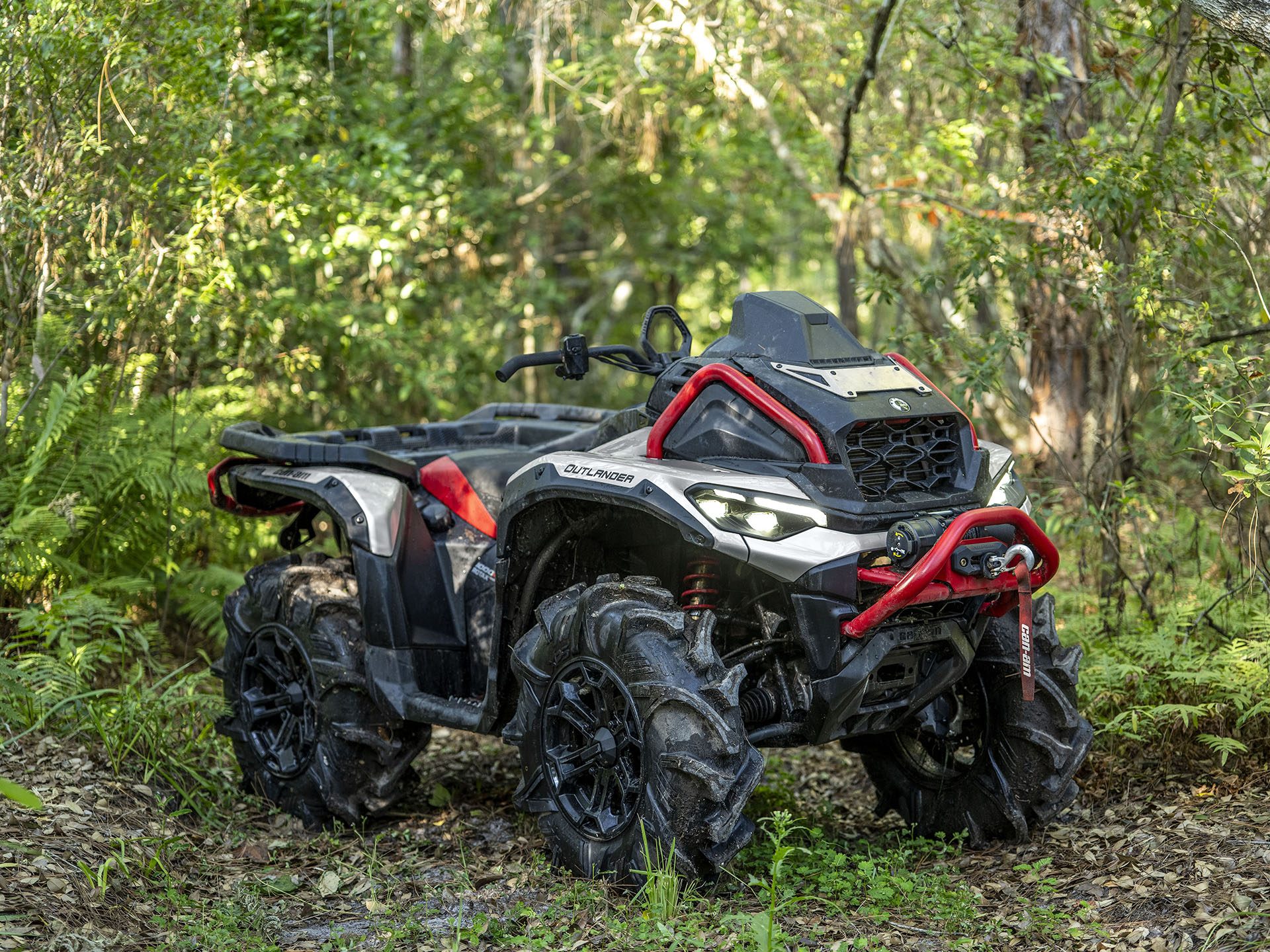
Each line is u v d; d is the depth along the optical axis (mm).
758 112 10391
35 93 5680
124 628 5840
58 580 5633
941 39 6594
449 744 5574
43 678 4586
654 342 15430
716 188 13820
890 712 3598
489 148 11602
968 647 3584
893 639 3344
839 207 9875
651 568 4027
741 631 3740
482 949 3162
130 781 4277
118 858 3508
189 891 3572
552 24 8938
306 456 4488
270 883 3699
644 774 3344
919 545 3209
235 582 6320
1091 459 6234
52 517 5328
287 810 4461
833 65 9070
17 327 5773
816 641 3299
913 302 8625
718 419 3566
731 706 3238
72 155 5766
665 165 12359
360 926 3404
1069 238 5434
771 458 3439
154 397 6609
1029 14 6551
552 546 3900
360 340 8516
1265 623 4562
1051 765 3721
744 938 2980
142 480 5801
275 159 7328
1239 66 5039
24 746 4316
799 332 3639
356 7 7996
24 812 3695
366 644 4289
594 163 12672
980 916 3213
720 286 14914
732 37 8312
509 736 3807
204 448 6363
